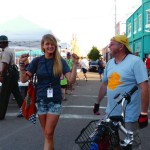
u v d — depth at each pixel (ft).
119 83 14.52
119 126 12.55
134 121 14.40
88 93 54.60
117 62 14.94
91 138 11.78
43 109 17.37
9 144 23.06
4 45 30.60
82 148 11.23
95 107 16.05
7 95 31.19
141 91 14.08
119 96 13.82
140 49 138.31
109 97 14.78
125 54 14.85
